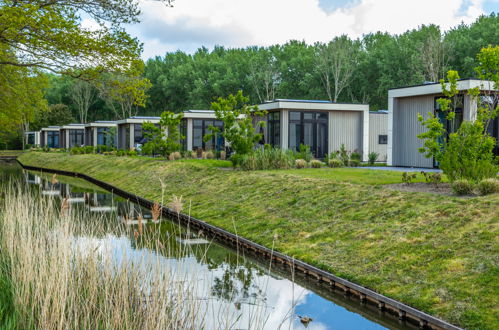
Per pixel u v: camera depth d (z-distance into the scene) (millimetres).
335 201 11141
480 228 7590
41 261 4973
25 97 16062
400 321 6152
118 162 28891
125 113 75250
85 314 4383
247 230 10875
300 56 64312
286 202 12148
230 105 20062
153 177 21188
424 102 19516
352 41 63875
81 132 55406
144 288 4750
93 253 5246
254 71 64938
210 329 5148
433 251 7383
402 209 9445
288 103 24984
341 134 26391
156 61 79875
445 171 11406
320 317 6230
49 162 39188
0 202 10750
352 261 7898
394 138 20844
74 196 18531
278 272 8445
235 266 8664
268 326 5730
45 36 9859
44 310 4184
